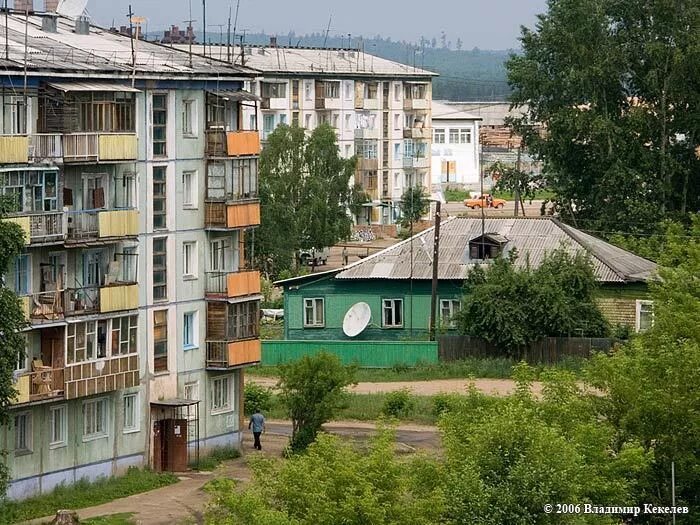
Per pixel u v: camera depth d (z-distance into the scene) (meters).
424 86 185.62
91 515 63.56
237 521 42.03
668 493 53.75
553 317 96.50
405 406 84.06
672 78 123.12
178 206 73.56
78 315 67.38
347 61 178.62
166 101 72.81
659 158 123.38
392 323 104.62
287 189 140.88
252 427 77.44
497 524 45.09
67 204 68.00
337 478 42.72
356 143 176.38
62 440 67.31
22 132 65.62
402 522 42.69
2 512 62.88
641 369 55.09
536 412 51.16
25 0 80.62
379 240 169.12
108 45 74.94
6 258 56.84
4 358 56.69
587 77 123.81
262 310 118.94
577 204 126.81
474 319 97.56
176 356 73.50
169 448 73.00
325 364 76.50
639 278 100.69
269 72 165.12
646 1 125.94
